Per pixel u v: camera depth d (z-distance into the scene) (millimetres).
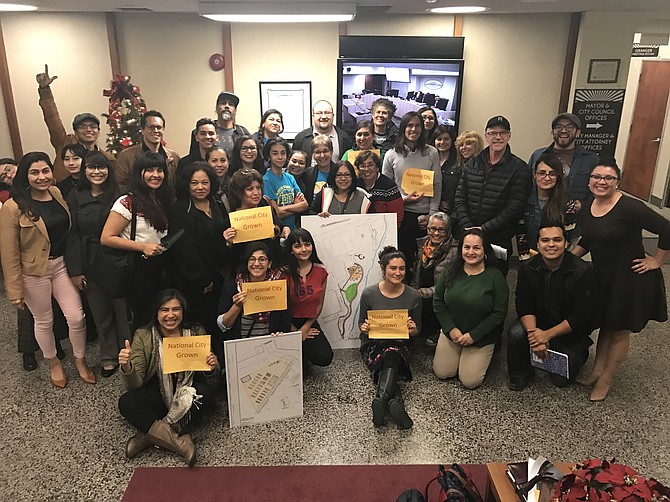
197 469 2504
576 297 2947
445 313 3182
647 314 2879
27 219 2879
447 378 3234
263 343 2703
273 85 5066
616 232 2807
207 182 2924
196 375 2771
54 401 3020
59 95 4953
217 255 3076
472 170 3689
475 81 5098
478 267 3107
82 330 3160
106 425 2816
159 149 3721
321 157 3760
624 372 3350
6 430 2773
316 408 2955
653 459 2572
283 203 3664
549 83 5105
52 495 2352
